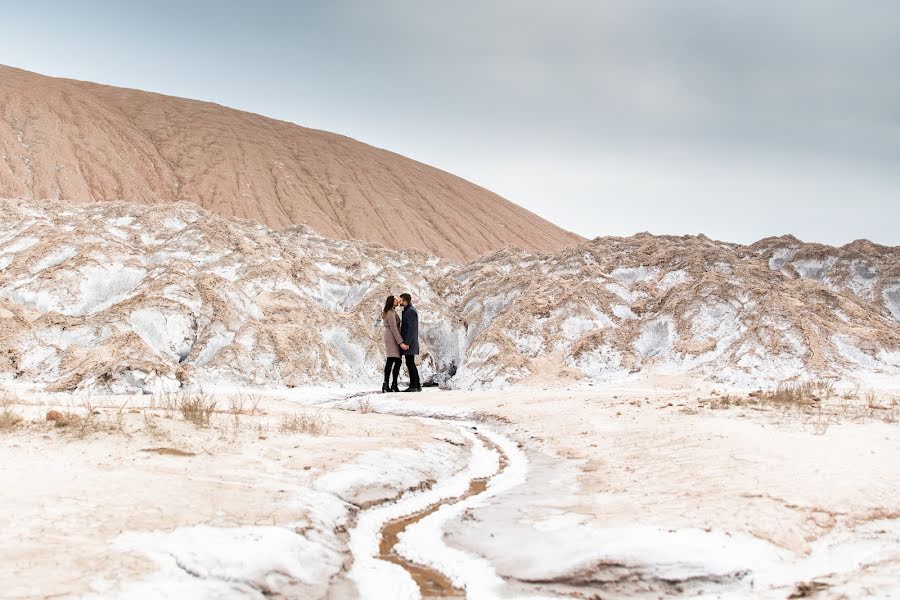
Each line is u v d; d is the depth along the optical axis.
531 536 5.28
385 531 5.68
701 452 7.37
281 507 5.38
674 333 16.33
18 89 66.69
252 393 13.48
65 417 7.72
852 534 4.92
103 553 4.18
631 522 5.30
